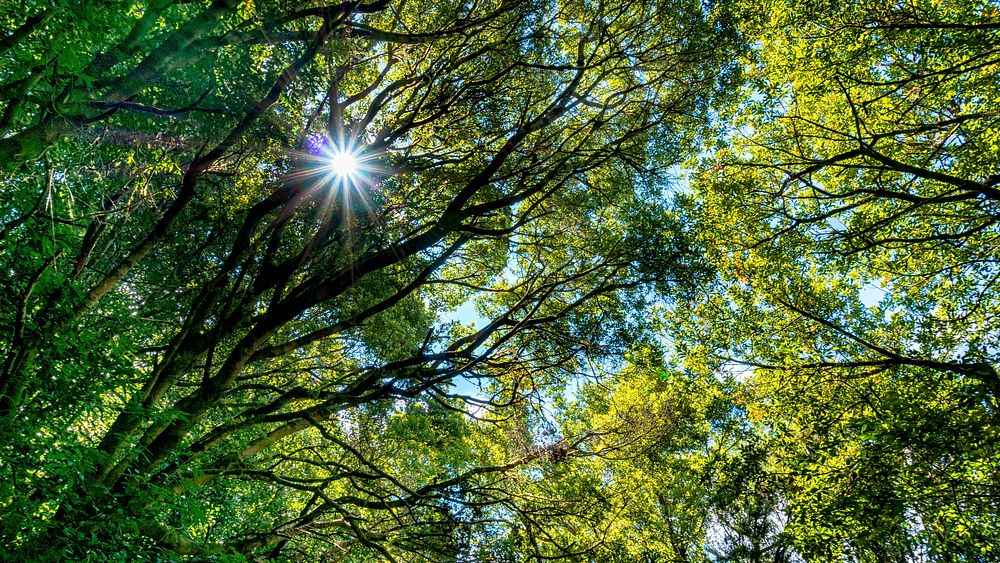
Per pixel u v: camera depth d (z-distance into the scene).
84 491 5.59
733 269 11.76
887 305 11.26
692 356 13.05
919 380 9.31
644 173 10.99
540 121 9.70
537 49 10.55
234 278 11.05
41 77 5.22
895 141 9.88
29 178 6.58
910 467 8.18
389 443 14.96
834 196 8.42
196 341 8.67
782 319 12.18
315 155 9.19
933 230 9.91
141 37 5.86
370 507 8.90
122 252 9.93
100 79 5.64
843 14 9.25
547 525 10.02
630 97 10.95
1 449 5.05
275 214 10.55
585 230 11.42
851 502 8.23
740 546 16.19
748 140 11.90
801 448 10.70
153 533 6.54
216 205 10.10
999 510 7.95
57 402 5.92
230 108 7.54
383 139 10.38
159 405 8.23
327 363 13.73
